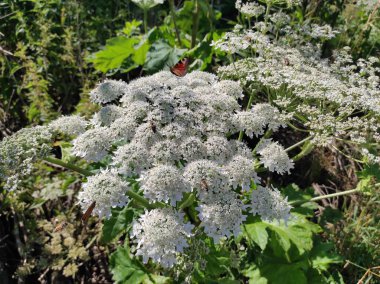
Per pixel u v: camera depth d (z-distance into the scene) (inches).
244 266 27.2
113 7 44.8
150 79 26.9
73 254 28.1
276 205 22.0
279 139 36.8
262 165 33.4
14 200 29.6
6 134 34.9
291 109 27.1
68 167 23.4
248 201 25.4
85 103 33.8
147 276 25.7
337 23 40.1
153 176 20.8
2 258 29.5
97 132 23.3
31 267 28.0
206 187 20.9
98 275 29.5
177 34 39.9
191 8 41.2
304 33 31.9
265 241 24.6
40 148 22.4
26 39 37.7
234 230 20.7
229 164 22.3
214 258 24.6
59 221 30.1
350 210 30.8
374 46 38.3
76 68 37.5
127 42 35.9
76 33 37.6
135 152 22.0
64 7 38.0
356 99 25.2
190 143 22.6
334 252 28.0
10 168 21.7
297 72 26.3
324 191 34.9
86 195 21.0
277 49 28.7
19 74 38.6
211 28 39.9
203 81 27.7
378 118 25.5
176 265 22.9
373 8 33.0
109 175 21.7
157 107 24.2
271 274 26.0
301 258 26.5
